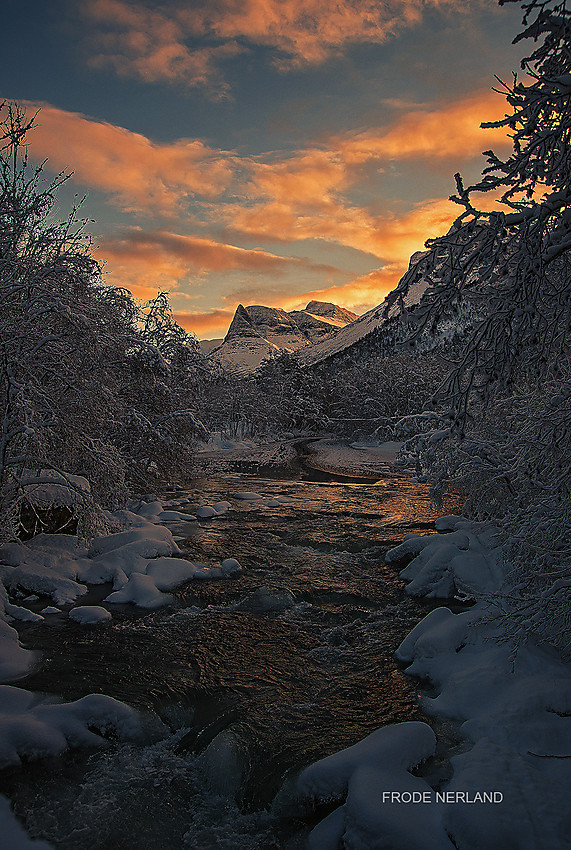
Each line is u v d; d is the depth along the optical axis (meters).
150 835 4.20
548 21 4.44
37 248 9.38
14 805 4.39
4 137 8.36
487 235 4.88
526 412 6.96
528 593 6.18
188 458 19.28
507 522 6.65
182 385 19.34
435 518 14.95
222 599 9.09
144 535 11.37
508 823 3.73
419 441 9.44
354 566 10.80
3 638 7.20
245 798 4.62
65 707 5.57
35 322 9.46
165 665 6.84
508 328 5.27
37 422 8.95
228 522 14.62
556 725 4.90
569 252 5.99
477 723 5.14
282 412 58.50
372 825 3.95
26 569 9.23
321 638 7.66
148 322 19.16
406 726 5.01
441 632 6.87
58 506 10.70
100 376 11.48
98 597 9.06
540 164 4.81
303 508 16.61
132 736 5.37
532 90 4.41
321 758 5.00
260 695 6.16
